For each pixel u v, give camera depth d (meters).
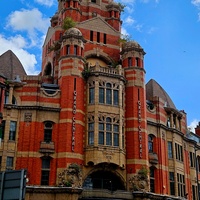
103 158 42.44
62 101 43.97
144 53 50.59
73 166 40.62
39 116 43.19
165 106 54.34
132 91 47.75
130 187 43.50
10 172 13.12
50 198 39.72
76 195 39.84
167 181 49.69
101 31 53.25
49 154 41.69
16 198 12.63
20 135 42.06
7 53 50.50
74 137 42.31
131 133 45.94
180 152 54.59
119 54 53.06
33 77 44.59
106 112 44.59
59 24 58.66
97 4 58.69
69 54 45.75
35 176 40.53
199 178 59.38
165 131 52.53
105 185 44.34
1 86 31.61
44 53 59.47
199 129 70.00
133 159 44.66
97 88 45.09
